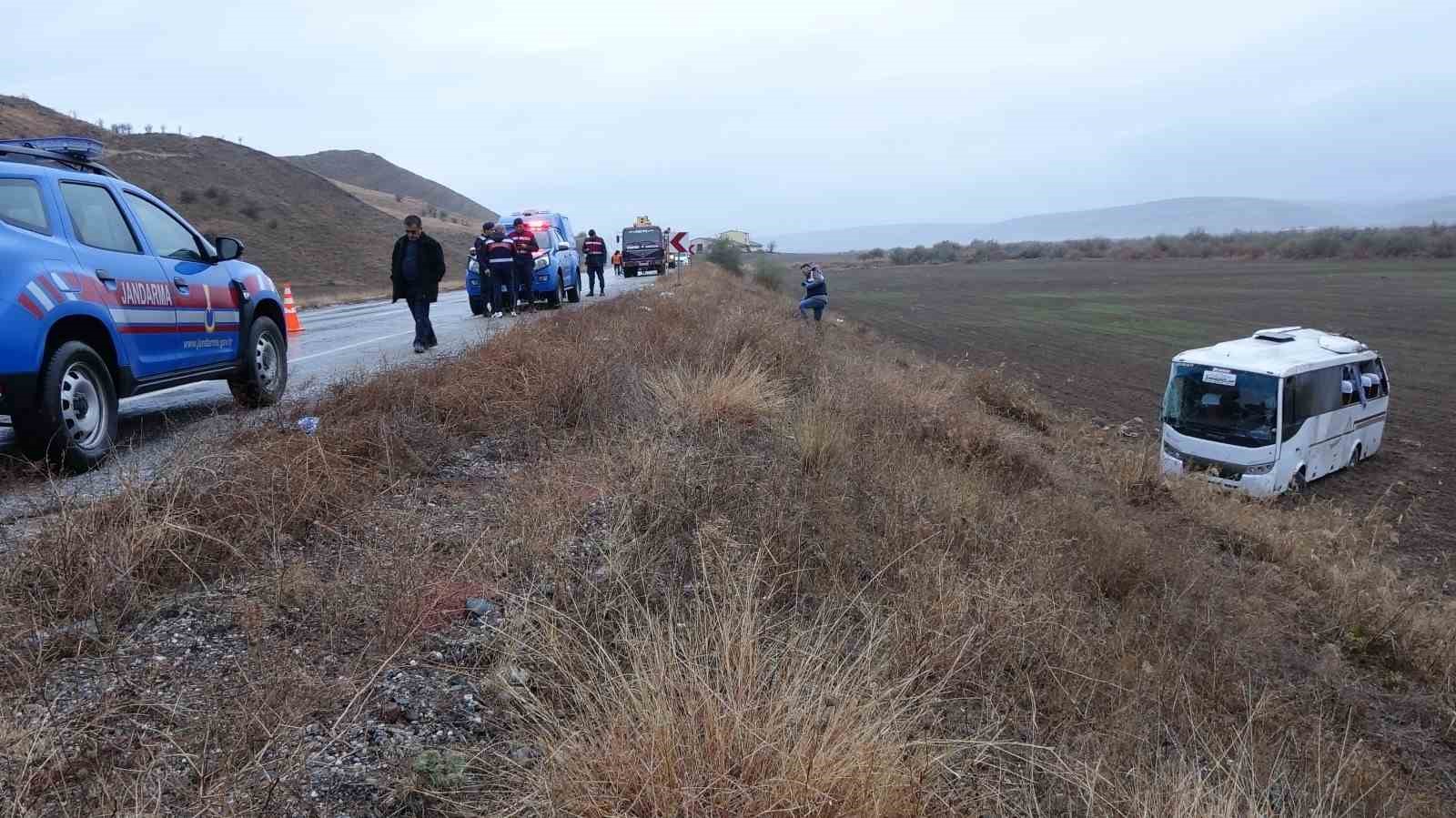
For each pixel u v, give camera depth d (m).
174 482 4.42
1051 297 64.25
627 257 43.72
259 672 3.15
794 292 54.31
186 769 2.65
